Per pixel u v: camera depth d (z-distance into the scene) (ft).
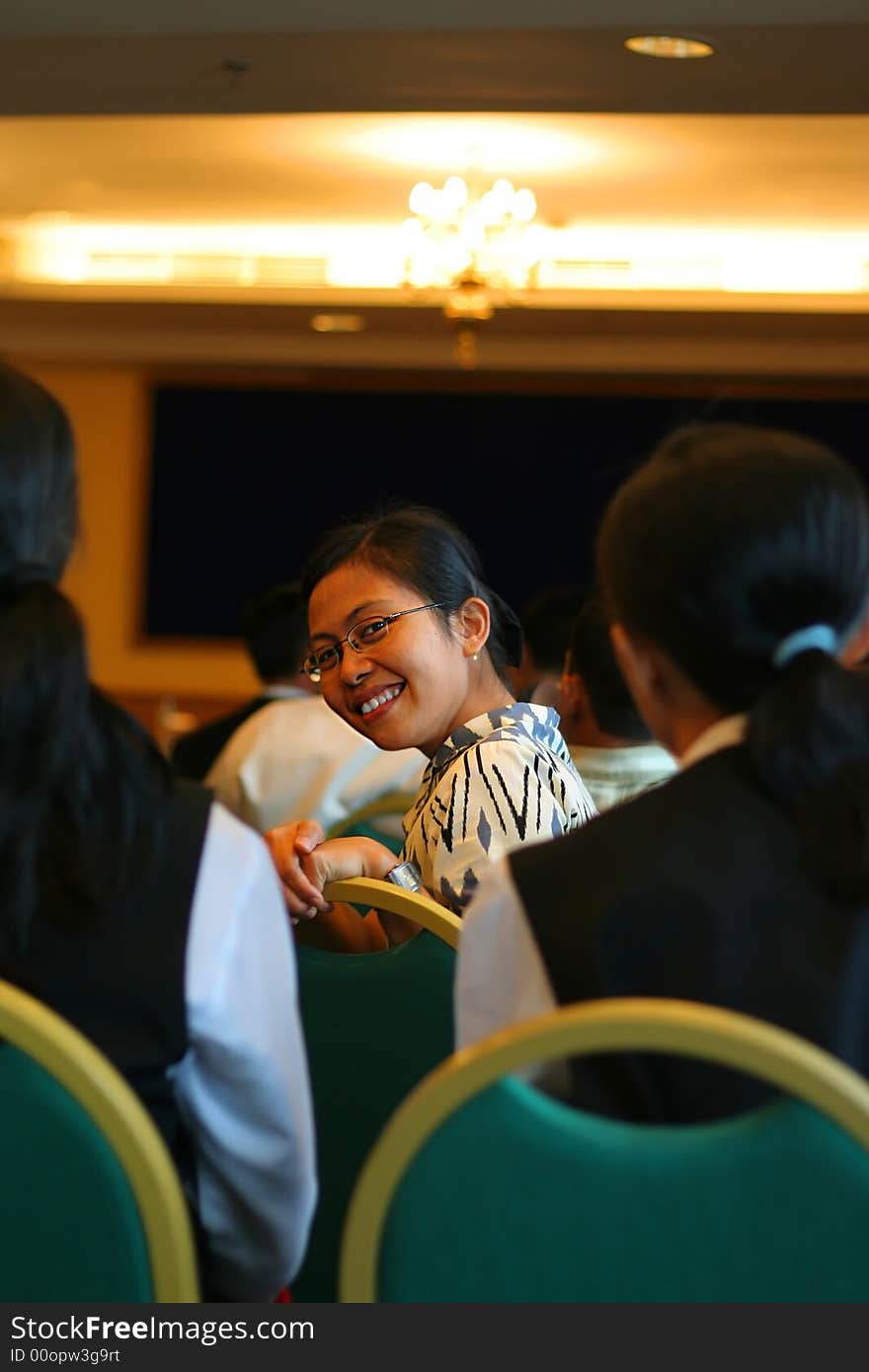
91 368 49.67
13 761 5.57
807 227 39.63
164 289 43.09
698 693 5.81
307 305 42.96
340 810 16.35
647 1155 4.85
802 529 5.51
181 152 34.45
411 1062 8.27
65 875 5.68
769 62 23.53
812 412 50.70
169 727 47.93
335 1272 8.32
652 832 5.54
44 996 5.69
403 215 39.52
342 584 10.05
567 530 52.90
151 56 24.45
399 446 53.67
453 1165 4.93
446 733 10.12
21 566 5.87
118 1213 5.25
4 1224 5.30
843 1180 4.74
